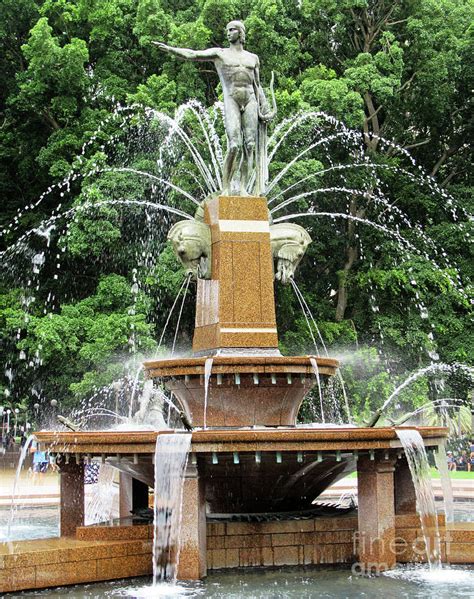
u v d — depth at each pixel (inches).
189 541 323.0
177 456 322.7
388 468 349.7
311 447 327.3
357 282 989.2
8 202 1042.1
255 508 384.5
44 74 912.9
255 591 307.0
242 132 436.1
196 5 992.2
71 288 963.3
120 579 334.0
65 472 398.6
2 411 919.7
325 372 397.7
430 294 968.9
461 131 1087.6
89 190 821.2
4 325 906.7
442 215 1058.7
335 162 950.4
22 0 984.9
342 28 1015.0
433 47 1007.6
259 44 915.4
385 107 1008.9
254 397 389.4
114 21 954.1
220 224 422.9
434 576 334.6
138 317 805.2
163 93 877.2
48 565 317.4
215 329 416.2
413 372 931.3
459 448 1037.2
